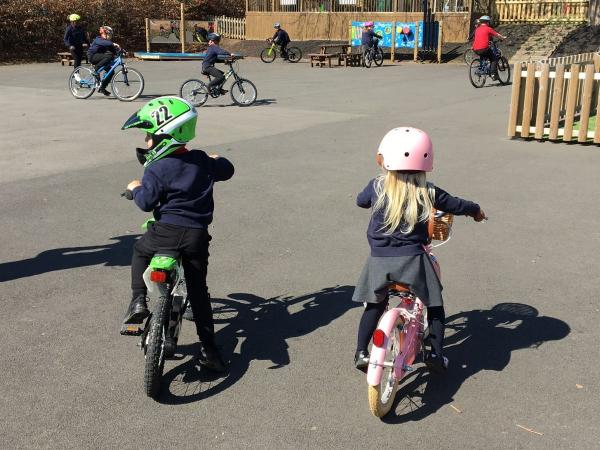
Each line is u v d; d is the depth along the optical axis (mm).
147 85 19859
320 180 8453
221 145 10711
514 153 10102
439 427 3428
